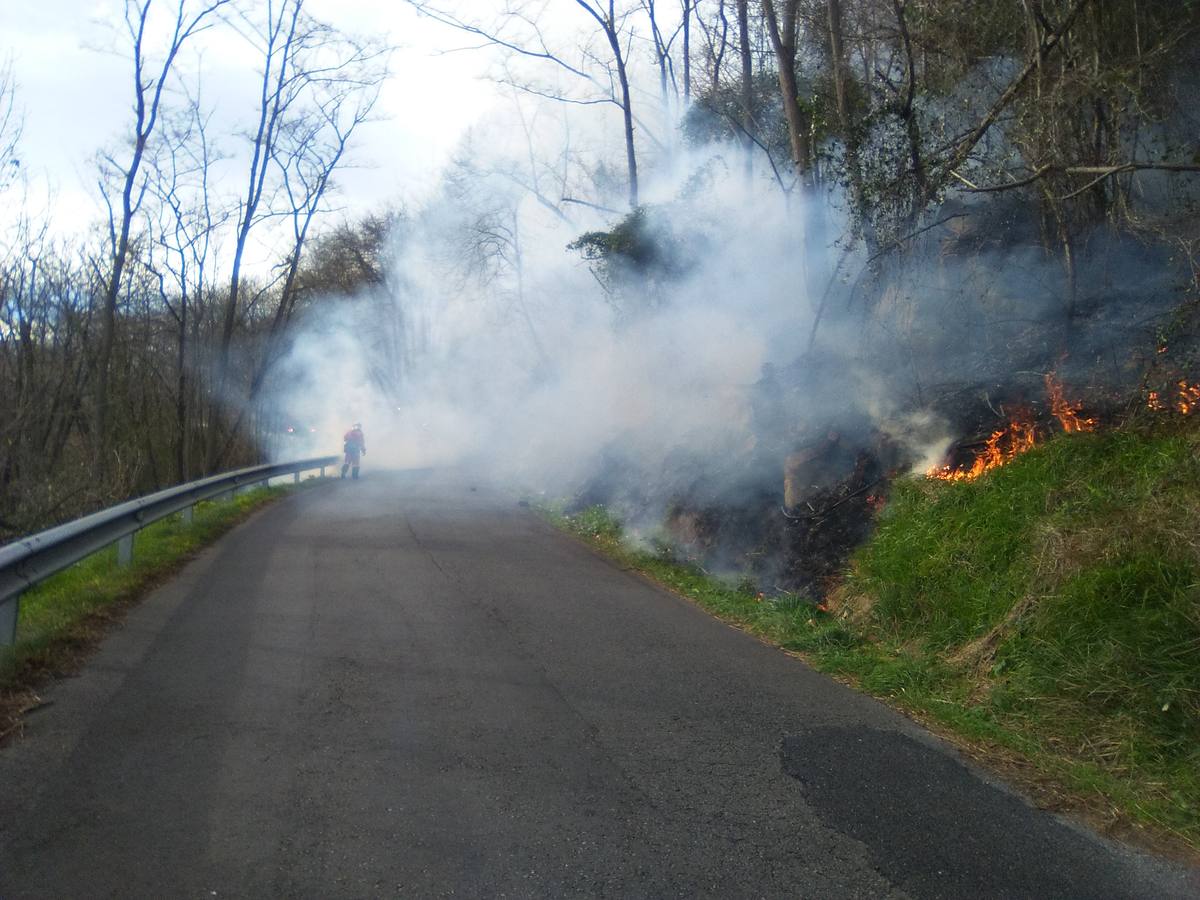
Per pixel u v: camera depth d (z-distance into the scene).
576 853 4.43
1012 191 11.75
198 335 25.03
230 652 7.36
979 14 11.77
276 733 5.71
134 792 4.82
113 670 6.79
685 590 10.99
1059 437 8.98
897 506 9.86
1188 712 5.81
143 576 10.11
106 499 14.48
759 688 7.12
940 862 4.52
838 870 4.39
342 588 9.91
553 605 9.55
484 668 7.21
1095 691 6.22
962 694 6.91
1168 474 7.44
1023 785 5.55
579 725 6.11
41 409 15.52
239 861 4.20
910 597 8.37
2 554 6.78
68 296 17.84
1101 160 10.55
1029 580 7.43
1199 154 9.87
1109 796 5.39
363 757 5.41
